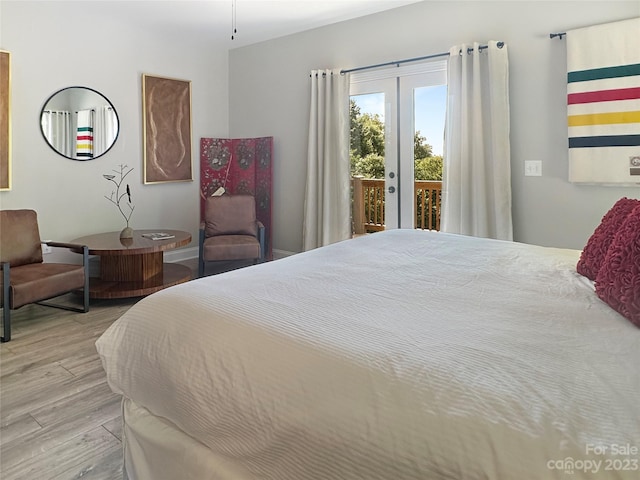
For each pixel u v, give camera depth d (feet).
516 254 6.79
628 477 2.08
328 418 2.95
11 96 12.28
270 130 16.96
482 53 11.75
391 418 2.74
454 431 2.52
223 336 3.85
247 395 3.40
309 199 15.33
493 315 4.06
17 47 12.33
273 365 3.41
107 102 14.51
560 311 4.17
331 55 14.89
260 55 16.88
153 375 4.21
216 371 3.67
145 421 4.56
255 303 4.32
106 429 6.35
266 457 3.32
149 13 13.76
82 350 9.07
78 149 13.91
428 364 3.04
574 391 2.69
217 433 3.65
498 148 11.48
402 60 13.28
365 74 14.12
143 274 12.80
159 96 15.90
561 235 11.17
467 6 12.03
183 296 4.60
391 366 3.06
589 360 3.10
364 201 14.75
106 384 7.66
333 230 15.02
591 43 10.14
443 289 4.91
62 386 7.58
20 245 11.01
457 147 12.17
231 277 5.35
